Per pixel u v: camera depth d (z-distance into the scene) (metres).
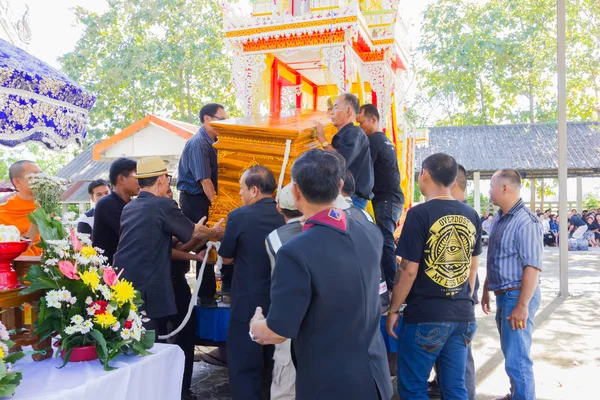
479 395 4.55
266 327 2.07
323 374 2.07
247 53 6.21
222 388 4.83
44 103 3.38
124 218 3.71
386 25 7.14
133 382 2.62
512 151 24.02
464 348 3.24
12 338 2.66
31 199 4.70
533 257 3.64
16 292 2.59
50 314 2.63
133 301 2.94
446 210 3.16
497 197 3.85
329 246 2.13
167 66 21.56
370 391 2.11
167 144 11.77
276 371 2.99
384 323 4.06
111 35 22.22
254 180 3.61
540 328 6.98
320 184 2.19
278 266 2.10
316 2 5.79
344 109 3.89
